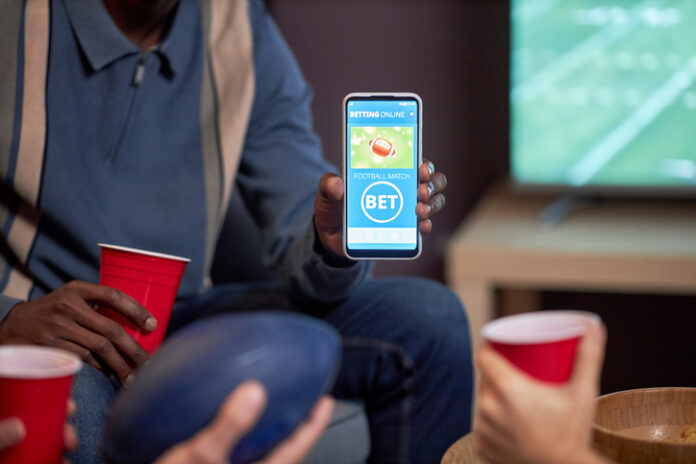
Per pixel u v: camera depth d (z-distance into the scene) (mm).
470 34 2594
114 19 1428
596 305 2475
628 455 782
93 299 1078
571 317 714
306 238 1304
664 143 2439
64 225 1362
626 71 2432
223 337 654
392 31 2619
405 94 1104
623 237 2215
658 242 2156
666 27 2391
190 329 690
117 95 1401
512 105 2496
